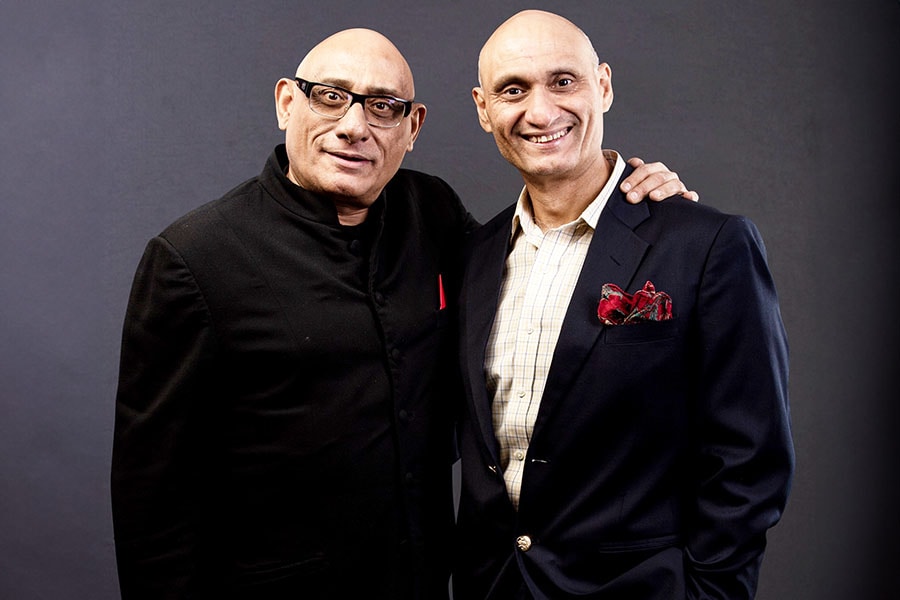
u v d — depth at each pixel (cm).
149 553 162
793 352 244
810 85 240
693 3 244
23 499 263
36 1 253
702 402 151
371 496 165
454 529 178
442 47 251
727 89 244
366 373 165
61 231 257
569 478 156
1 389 262
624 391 150
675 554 152
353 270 167
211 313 157
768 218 243
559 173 157
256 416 162
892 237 241
